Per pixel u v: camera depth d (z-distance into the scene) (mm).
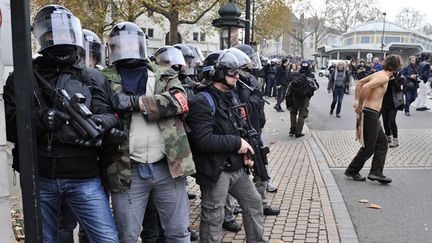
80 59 2906
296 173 7375
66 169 2652
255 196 3799
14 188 4836
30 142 2172
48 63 2707
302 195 6090
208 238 3637
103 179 2947
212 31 31047
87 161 2732
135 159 3057
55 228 2803
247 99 4293
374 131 6652
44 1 16969
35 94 2600
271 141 10562
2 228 2365
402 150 9320
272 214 5250
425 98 16297
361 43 78062
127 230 3111
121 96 2961
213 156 3479
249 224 3840
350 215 5375
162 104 2992
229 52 3586
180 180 3240
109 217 2812
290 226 4898
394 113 9539
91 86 2793
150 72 3209
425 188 6531
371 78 6570
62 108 2562
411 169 7691
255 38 31094
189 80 5059
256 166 3777
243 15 24484
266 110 17312
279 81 16672
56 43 2611
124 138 2801
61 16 2668
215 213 3611
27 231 2215
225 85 3559
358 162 6918
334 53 80062
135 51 3062
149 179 3107
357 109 6730
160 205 3244
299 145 10047
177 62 4910
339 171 7613
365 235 4754
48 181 2666
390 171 7559
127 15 19125
